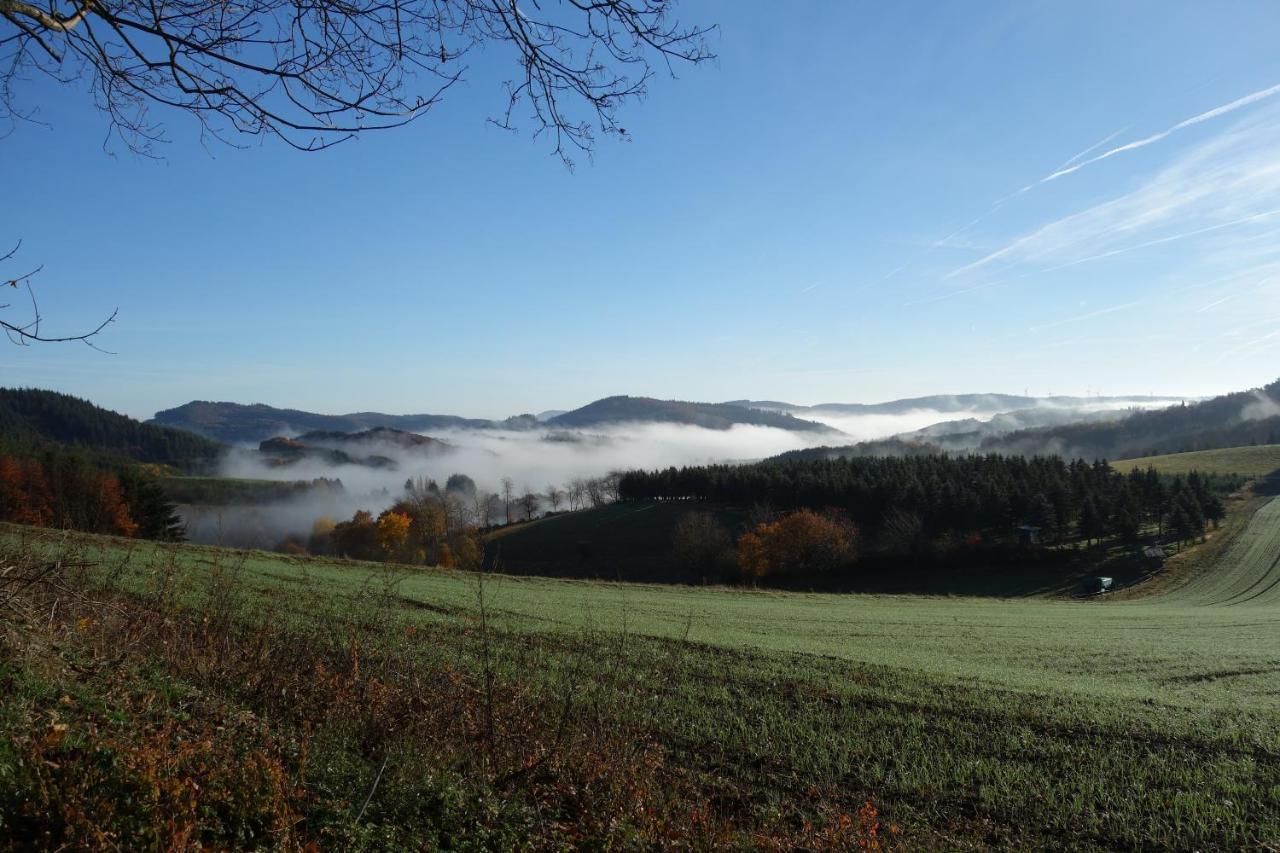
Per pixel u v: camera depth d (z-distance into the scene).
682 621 28.70
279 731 7.46
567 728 9.09
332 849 5.48
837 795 9.91
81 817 4.72
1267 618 44.66
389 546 83.56
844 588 80.31
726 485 117.62
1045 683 18.47
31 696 6.36
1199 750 12.29
